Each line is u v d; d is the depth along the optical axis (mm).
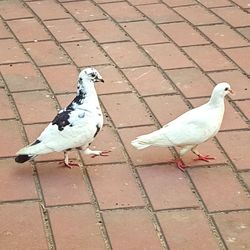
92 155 1687
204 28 2492
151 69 2186
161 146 1607
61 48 2367
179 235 1394
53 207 1497
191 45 2355
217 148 1719
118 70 2188
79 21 2592
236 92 2016
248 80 2098
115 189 1559
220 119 1605
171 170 1624
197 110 1612
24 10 2730
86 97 1600
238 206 1487
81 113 1574
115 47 2357
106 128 1827
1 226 1432
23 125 1852
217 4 2717
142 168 1637
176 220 1444
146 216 1461
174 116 1888
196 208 1485
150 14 2633
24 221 1449
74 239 1387
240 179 1588
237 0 2744
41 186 1572
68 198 1527
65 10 2713
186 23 2543
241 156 1676
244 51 2299
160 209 1483
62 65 2236
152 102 1972
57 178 1602
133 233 1403
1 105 1972
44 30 2521
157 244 1369
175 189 1554
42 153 1563
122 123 1852
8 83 2115
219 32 2453
